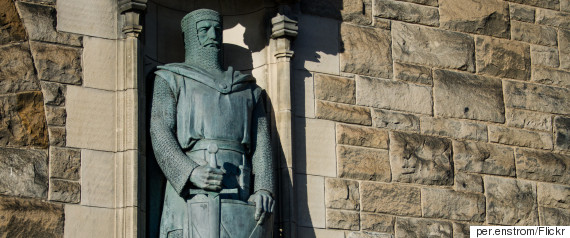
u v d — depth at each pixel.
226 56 11.24
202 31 10.64
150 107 10.37
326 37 11.34
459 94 11.70
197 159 10.20
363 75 11.37
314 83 11.14
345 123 11.12
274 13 11.16
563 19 12.50
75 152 10.06
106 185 10.06
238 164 10.29
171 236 10.06
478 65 11.92
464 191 11.40
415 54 11.66
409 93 11.48
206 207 9.94
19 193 9.80
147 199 10.27
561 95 12.18
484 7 12.13
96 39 10.41
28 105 10.05
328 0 11.47
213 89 10.41
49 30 10.29
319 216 10.77
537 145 11.90
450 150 11.47
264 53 11.12
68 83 10.22
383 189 11.06
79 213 9.93
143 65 10.41
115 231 9.97
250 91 10.60
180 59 11.10
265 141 10.52
